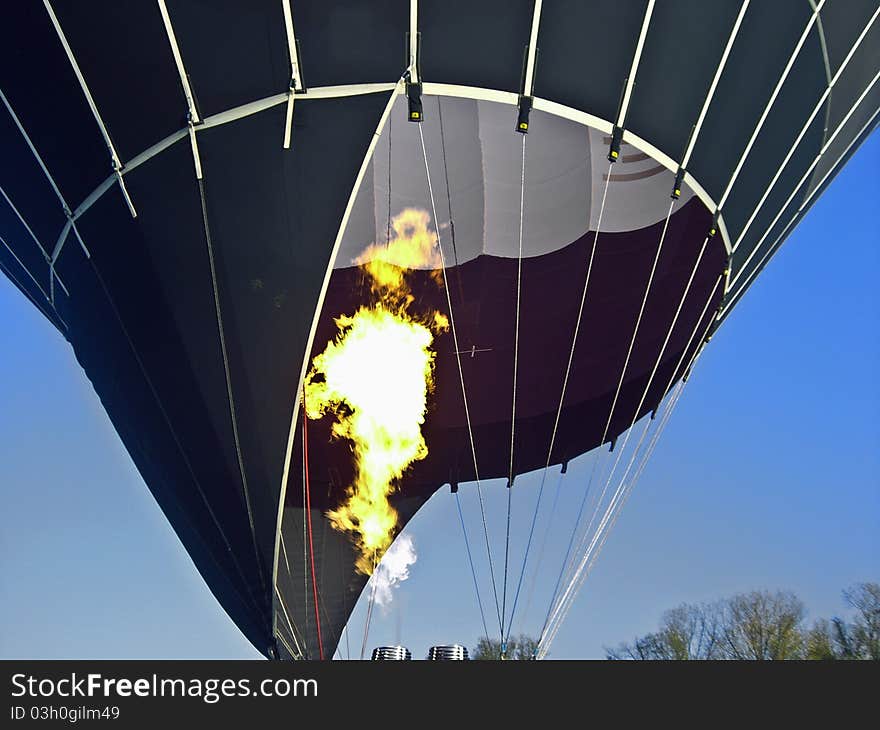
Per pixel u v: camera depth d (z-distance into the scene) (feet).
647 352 91.86
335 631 90.07
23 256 69.92
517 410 101.30
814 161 74.43
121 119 56.29
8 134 60.13
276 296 60.80
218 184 57.67
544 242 88.38
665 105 60.44
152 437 66.95
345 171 58.29
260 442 62.85
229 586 71.05
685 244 81.05
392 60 55.47
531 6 54.60
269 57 54.39
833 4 61.00
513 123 79.92
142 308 61.26
